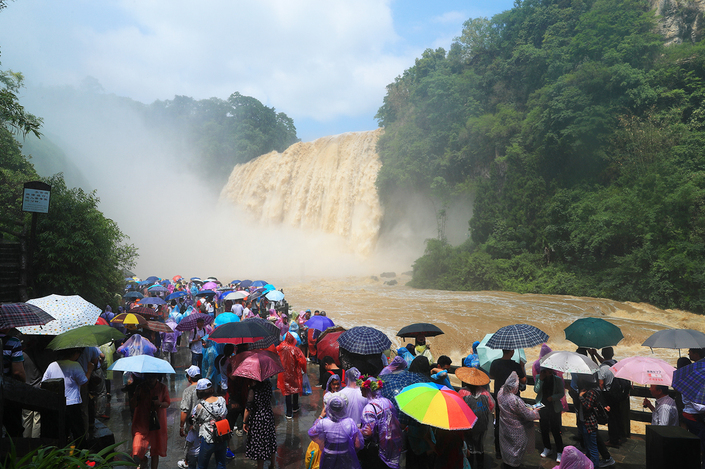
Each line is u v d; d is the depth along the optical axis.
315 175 72.56
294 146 78.12
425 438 6.93
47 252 18.33
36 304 8.56
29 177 25.64
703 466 7.34
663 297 34.47
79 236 18.88
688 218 36.12
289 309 27.11
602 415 8.48
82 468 3.93
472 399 8.13
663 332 9.96
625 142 43.03
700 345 9.42
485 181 52.56
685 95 43.72
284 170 77.44
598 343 10.12
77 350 7.34
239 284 29.28
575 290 38.84
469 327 25.45
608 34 50.00
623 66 44.47
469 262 44.75
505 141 55.81
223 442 7.52
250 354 8.52
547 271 42.19
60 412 5.11
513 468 8.44
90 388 8.64
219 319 13.04
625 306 33.38
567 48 55.53
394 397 7.18
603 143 44.12
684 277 33.44
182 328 13.74
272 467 8.47
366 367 9.47
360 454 7.25
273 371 8.17
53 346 7.10
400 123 70.88
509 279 43.00
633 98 43.75
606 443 9.93
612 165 43.12
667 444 4.96
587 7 58.84
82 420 7.07
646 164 40.59
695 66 44.91
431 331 11.98
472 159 59.25
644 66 47.16
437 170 60.97
